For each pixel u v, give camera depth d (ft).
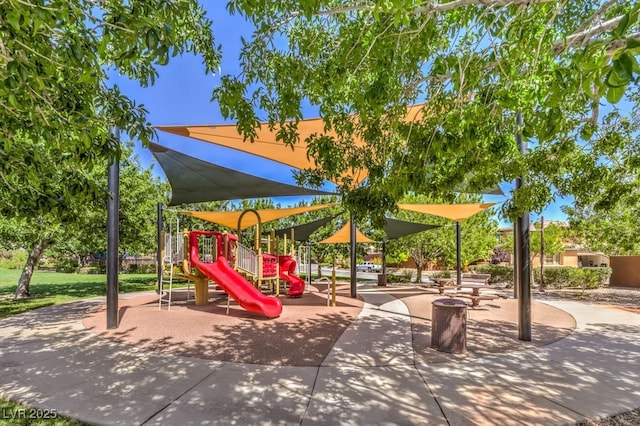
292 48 12.67
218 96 12.39
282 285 51.06
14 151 10.64
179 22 11.07
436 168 15.24
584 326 24.44
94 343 19.99
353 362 16.56
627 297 42.32
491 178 18.89
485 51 9.85
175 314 29.14
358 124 14.60
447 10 9.80
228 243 35.24
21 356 17.43
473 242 60.39
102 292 45.62
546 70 8.37
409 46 10.48
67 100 8.28
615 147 16.49
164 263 35.70
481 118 10.00
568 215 46.83
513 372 15.07
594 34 8.64
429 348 18.94
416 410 11.46
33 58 7.32
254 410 11.45
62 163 12.94
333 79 11.86
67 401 12.09
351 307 32.94
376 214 14.53
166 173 27.76
